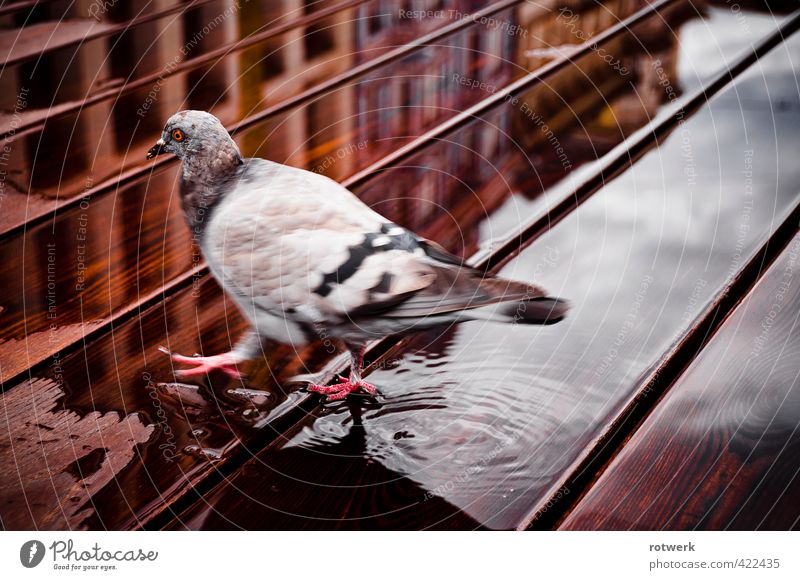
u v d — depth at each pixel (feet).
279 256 4.08
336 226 4.12
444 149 6.38
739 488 3.57
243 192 4.34
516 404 4.03
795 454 3.72
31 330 4.54
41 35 8.05
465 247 5.24
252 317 4.32
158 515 3.45
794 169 6.06
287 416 3.96
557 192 5.87
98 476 3.62
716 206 5.65
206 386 4.13
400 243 4.09
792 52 7.97
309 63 7.63
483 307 3.77
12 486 3.56
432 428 3.90
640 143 6.47
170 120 4.41
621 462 3.70
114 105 6.89
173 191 5.82
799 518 3.43
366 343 4.15
